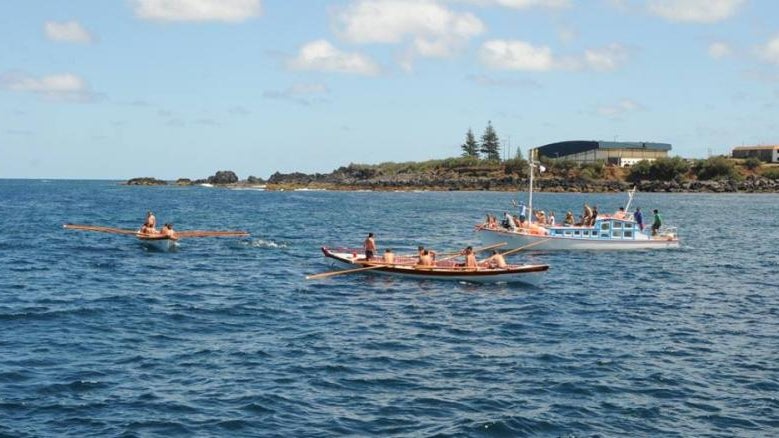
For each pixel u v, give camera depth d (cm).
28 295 3391
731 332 2844
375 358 2414
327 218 9200
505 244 5238
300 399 2019
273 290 3644
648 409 1988
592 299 3506
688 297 3597
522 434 1819
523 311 3194
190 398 2008
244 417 1884
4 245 5466
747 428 1875
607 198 15488
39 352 2403
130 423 1827
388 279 3966
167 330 2756
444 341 2653
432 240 6425
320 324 2900
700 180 19300
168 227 5278
